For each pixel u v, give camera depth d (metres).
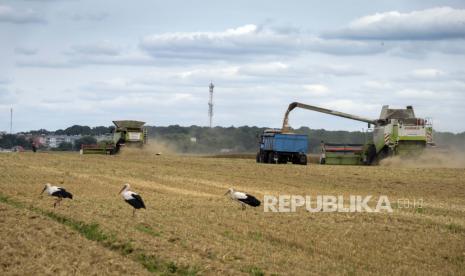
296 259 23.97
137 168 67.38
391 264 24.16
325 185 53.62
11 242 25.08
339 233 29.52
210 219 32.44
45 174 56.22
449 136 78.50
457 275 23.19
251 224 31.16
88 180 52.94
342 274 22.23
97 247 24.94
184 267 22.38
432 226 32.22
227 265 22.59
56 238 26.11
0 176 52.94
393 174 62.72
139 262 23.48
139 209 34.59
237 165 74.75
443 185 54.00
